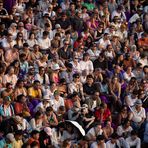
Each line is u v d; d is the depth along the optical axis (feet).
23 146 231.71
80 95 272.10
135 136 257.14
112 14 325.42
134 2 334.03
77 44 295.07
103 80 281.33
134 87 283.18
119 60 294.05
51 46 289.12
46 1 312.71
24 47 273.75
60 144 244.83
